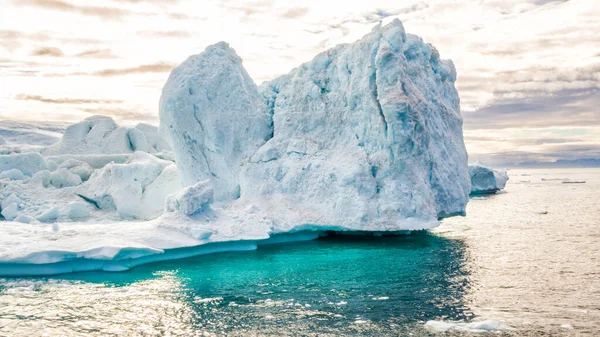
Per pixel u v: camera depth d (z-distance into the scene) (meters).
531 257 21.84
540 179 104.19
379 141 25.69
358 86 26.80
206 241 21.72
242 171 27.61
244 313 14.44
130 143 44.50
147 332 13.16
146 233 21.33
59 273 18.80
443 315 14.15
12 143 62.44
